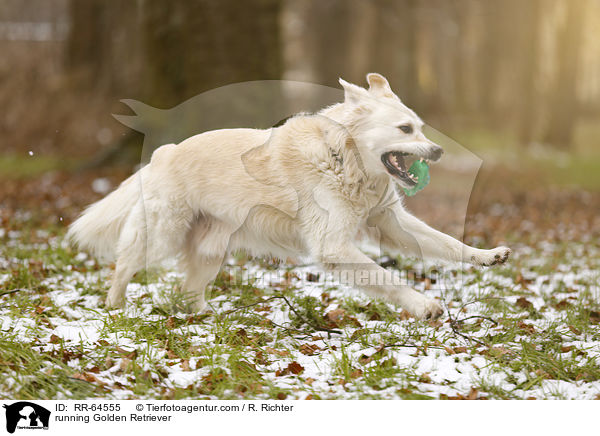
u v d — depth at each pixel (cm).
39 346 598
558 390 552
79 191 1719
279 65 1828
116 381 545
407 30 3809
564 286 937
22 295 766
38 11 3531
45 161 2333
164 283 834
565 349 645
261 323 703
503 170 2994
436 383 562
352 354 617
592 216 1939
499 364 588
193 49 1777
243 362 576
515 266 1084
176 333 650
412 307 671
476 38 4434
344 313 753
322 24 4456
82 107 2833
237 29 1773
